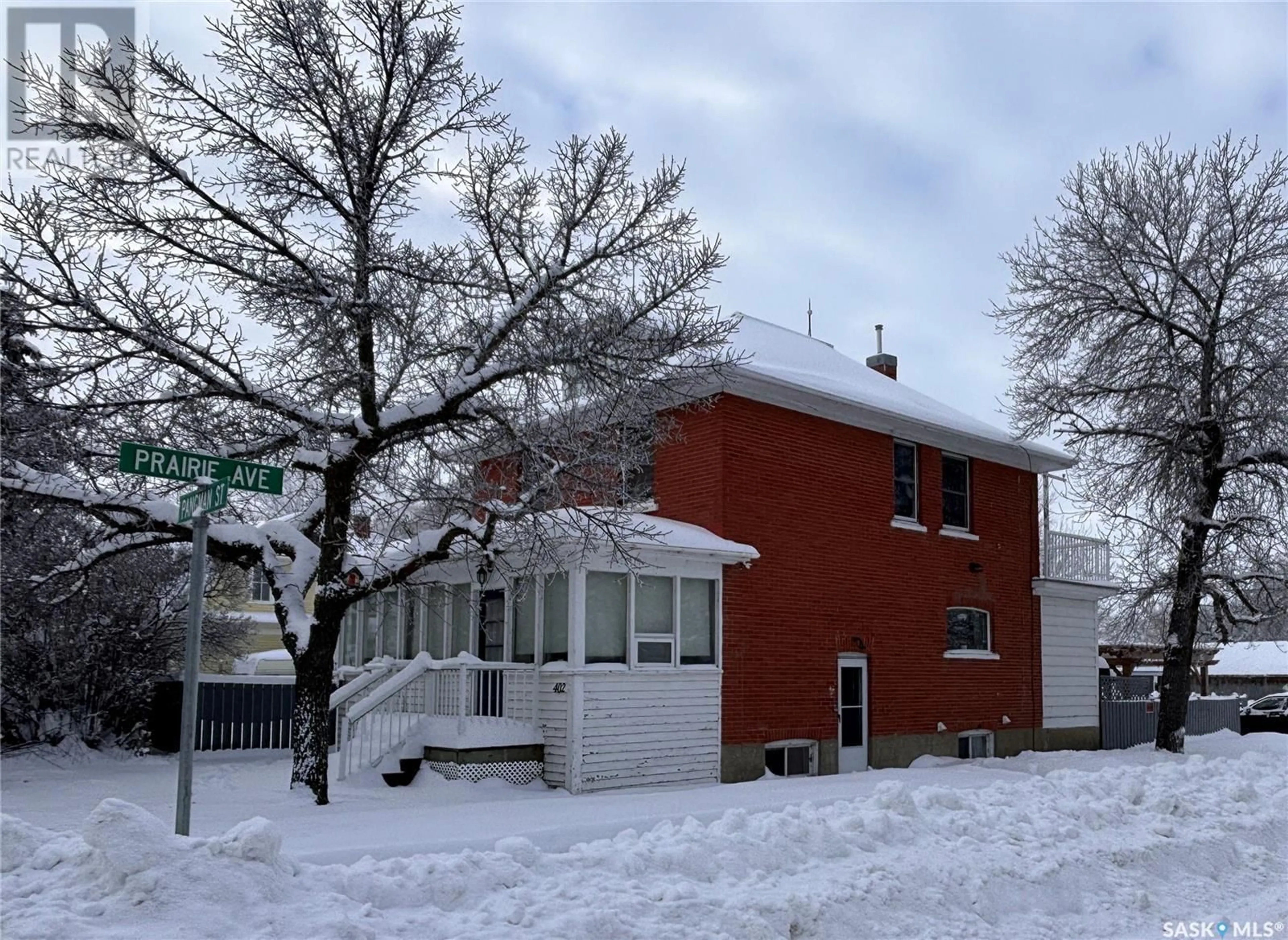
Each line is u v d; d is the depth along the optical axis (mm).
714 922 6930
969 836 9617
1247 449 21250
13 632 16578
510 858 7289
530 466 13242
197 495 6906
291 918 5980
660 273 12938
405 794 13523
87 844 6180
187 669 6730
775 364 19422
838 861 8477
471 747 14484
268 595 36750
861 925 7488
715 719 16625
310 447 12828
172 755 18922
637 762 15461
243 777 15438
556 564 13867
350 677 19406
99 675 18672
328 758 14289
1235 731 30172
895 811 9883
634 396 12719
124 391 11773
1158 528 21734
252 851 6320
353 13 12586
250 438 12273
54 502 11969
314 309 11953
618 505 14359
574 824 9688
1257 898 9469
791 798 12586
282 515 15453
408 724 15531
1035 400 22078
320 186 12211
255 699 19984
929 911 7992
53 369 11344
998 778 16547
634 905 6910
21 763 17188
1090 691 24891
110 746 18953
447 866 6969
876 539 19922
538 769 15094
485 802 12625
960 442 21875
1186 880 9898
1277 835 11828
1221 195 21156
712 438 17562
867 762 19234
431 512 14930
